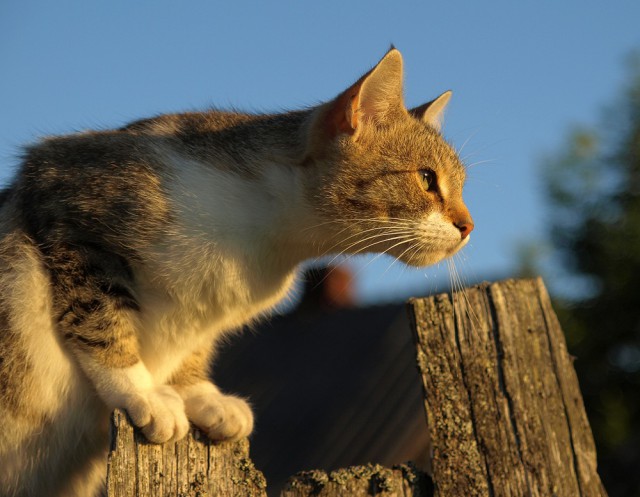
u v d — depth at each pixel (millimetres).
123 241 5273
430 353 4445
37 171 5492
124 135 5652
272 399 12367
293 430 11633
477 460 4312
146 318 5406
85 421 5496
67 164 5461
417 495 4238
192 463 4203
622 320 20031
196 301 5430
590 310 20297
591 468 4445
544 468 4355
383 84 5957
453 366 4438
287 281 5883
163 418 4645
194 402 5020
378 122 6016
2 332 5309
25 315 5262
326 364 12805
